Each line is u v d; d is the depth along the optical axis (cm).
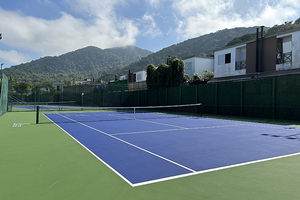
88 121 1550
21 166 507
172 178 427
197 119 1694
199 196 348
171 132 1027
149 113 2411
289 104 1609
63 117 1895
